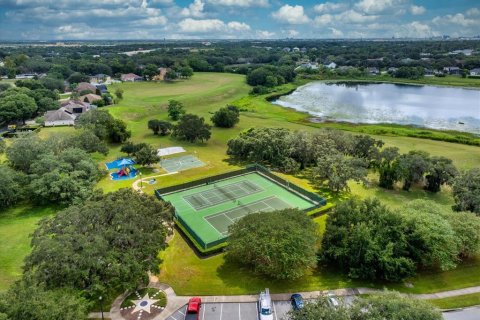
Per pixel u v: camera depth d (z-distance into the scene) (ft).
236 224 167.12
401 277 150.20
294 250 145.48
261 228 154.51
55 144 282.56
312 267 163.53
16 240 187.52
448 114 519.19
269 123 459.73
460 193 213.25
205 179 264.11
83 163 247.91
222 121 430.20
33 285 108.27
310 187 258.57
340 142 304.30
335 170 247.29
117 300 142.20
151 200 174.19
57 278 118.01
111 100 537.65
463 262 169.58
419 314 98.58
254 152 300.20
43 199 226.38
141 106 518.37
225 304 140.87
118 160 304.71
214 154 335.06
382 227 161.27
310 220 168.66
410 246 156.66
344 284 153.07
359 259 154.20
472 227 162.61
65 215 144.05
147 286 151.33
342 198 238.89
